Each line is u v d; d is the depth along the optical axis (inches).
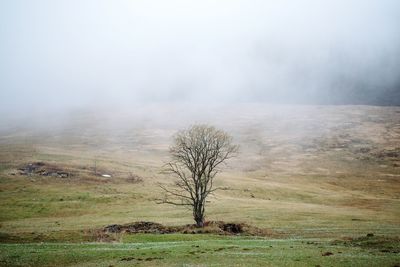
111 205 4382.4
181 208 4124.0
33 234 2412.6
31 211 4111.7
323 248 1695.4
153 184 5526.6
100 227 2910.9
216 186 5787.4
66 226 3075.8
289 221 3316.9
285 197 5506.9
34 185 5196.9
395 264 1280.8
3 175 5610.2
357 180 7652.6
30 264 1489.9
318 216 3646.7
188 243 1967.3
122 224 2901.1
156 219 3469.5
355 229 2785.4
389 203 5000.0
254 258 1440.7
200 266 1321.4
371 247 1707.7
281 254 1518.2
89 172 6048.2
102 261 1489.9
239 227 2728.8
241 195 5364.2
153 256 1544.0
